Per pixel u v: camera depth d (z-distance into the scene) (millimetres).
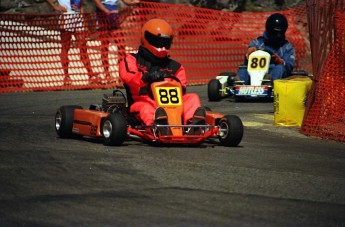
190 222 20219
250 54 52750
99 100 51844
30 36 61219
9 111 45562
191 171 26656
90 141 33312
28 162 27750
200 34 71625
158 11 70000
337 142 36125
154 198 22562
